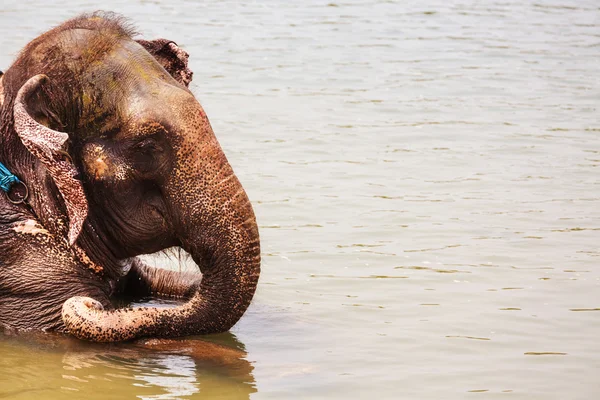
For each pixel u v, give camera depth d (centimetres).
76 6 2458
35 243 918
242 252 859
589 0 2800
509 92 1867
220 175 861
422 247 1131
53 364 840
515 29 2438
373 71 2014
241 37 2261
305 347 885
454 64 2084
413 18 2547
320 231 1179
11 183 920
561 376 823
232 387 800
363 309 970
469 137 1588
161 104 867
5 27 2158
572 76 1992
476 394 790
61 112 882
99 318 874
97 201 904
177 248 984
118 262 954
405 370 835
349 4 2697
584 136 1594
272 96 1808
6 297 918
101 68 883
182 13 2486
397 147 1531
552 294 1002
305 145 1528
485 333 912
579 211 1249
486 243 1143
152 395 783
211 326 879
